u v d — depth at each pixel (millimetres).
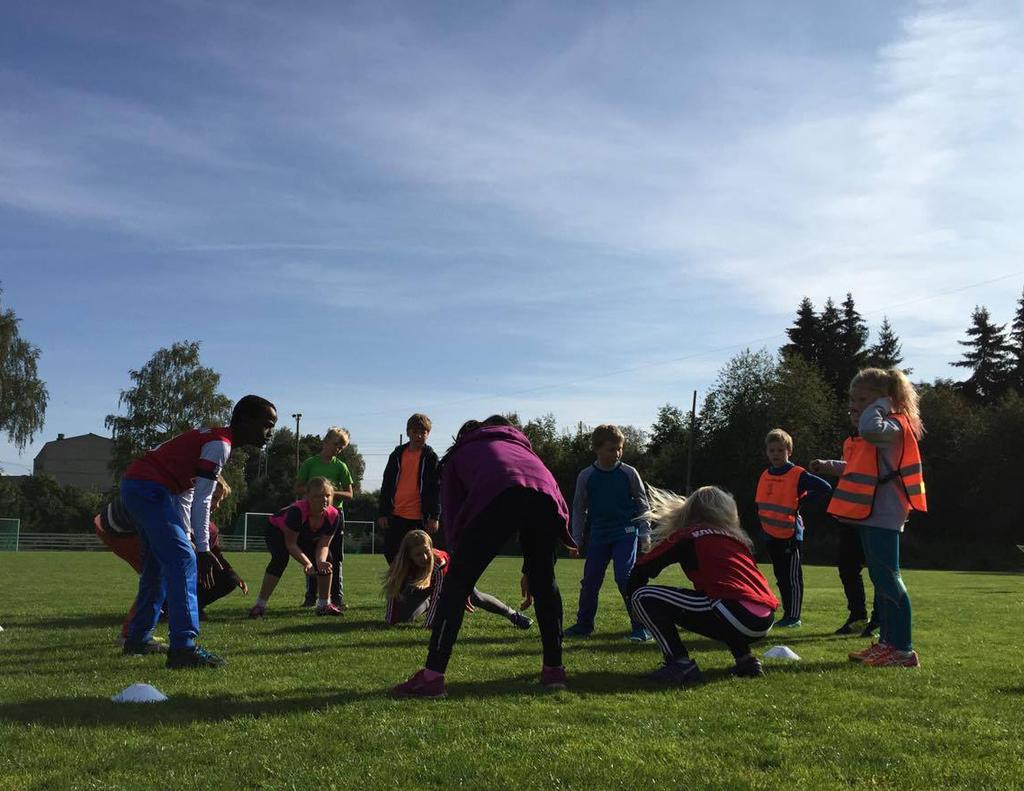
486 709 4023
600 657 5801
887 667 5414
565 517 4684
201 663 5285
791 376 56000
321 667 5289
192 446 5664
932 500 51094
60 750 3311
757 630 5008
